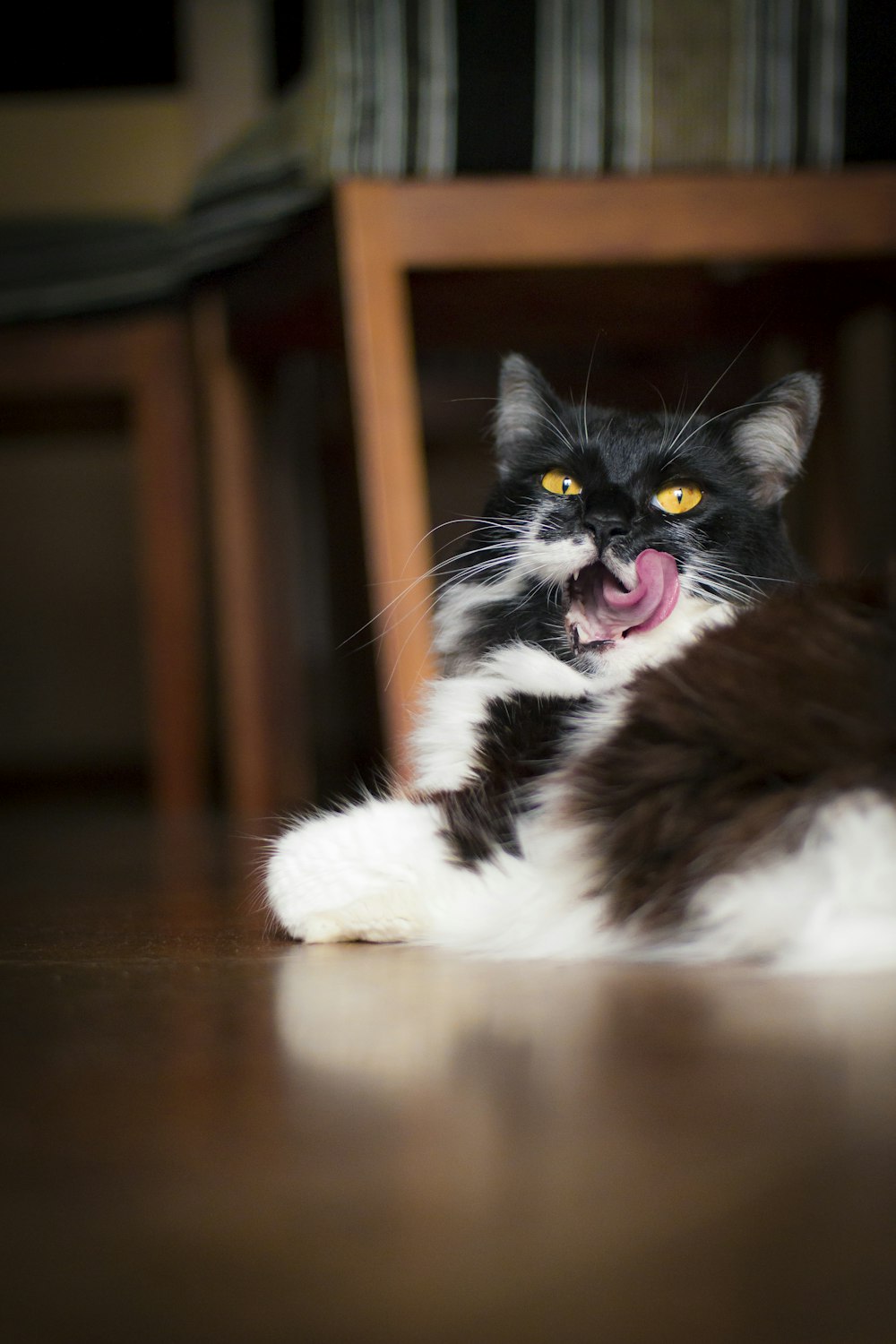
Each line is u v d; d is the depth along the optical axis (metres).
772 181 1.66
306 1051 0.67
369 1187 0.47
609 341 2.20
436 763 1.12
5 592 3.62
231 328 2.24
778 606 0.95
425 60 1.60
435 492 2.63
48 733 3.67
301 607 3.17
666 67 1.62
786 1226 0.43
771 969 0.86
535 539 1.16
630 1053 0.65
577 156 1.63
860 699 0.84
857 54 1.64
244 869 1.69
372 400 1.65
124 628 3.66
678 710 0.91
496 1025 0.72
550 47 1.61
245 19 2.87
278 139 1.80
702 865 0.87
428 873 1.00
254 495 2.39
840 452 2.24
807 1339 0.35
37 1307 0.38
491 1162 0.49
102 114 2.82
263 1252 0.41
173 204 2.82
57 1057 0.67
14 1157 0.51
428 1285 0.39
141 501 2.58
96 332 2.49
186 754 2.69
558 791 0.98
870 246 1.68
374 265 1.64
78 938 1.14
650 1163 0.49
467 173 1.64
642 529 1.12
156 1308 0.38
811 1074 0.60
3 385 2.49
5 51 3.39
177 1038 0.71
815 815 0.83
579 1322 0.36
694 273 1.81
